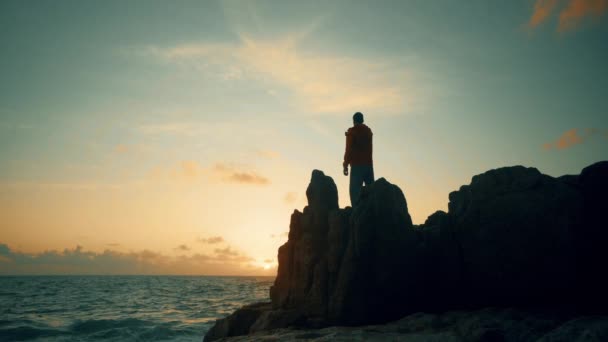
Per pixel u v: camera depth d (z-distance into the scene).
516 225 8.12
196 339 19.92
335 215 10.12
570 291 7.55
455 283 8.91
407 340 6.37
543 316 7.05
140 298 53.62
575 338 5.09
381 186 9.36
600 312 7.03
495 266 8.25
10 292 69.94
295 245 11.20
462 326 6.90
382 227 9.03
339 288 9.05
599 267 7.38
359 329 7.88
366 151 11.21
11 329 23.20
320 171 11.73
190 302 45.56
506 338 6.08
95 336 21.00
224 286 104.62
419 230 10.34
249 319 11.33
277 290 11.75
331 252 9.73
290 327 9.55
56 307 39.09
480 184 9.06
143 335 20.95
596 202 7.75
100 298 54.03
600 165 7.99
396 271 8.93
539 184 8.33
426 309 9.07
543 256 7.73
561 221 7.69
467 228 8.84
